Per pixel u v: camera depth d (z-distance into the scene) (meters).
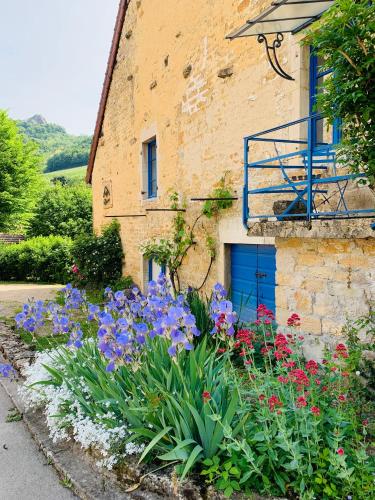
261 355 4.82
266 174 5.60
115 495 2.78
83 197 28.78
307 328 4.38
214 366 3.86
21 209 25.50
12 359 5.66
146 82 9.68
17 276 18.59
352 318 3.89
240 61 6.08
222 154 6.66
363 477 2.42
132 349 3.23
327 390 3.10
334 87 3.13
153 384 3.26
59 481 3.11
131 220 11.20
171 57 8.34
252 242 5.95
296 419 2.68
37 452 3.53
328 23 3.03
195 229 7.61
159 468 2.86
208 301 5.69
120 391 3.38
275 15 4.11
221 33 6.53
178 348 2.93
